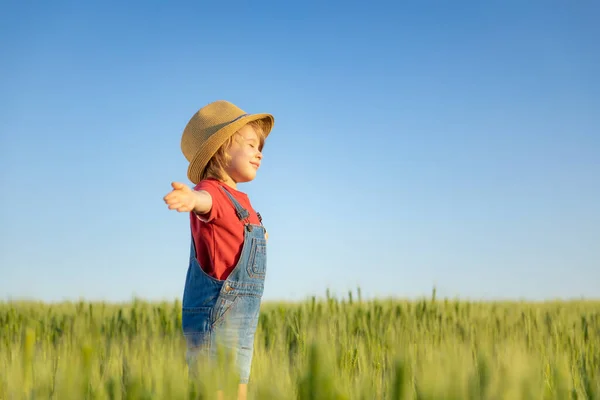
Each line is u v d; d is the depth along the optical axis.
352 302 7.21
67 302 9.11
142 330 5.43
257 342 4.66
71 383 1.98
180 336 4.99
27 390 2.18
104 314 7.32
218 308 3.32
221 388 1.76
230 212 3.46
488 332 5.62
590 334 5.29
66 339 5.12
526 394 1.75
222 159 3.77
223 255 3.41
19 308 8.25
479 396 1.61
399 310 6.72
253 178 3.83
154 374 1.88
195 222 3.59
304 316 6.02
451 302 7.21
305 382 1.48
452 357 1.63
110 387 1.96
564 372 1.98
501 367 1.87
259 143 4.08
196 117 4.03
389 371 2.76
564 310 8.10
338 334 5.07
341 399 1.47
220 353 1.82
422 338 4.97
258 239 3.56
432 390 1.52
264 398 1.90
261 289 3.56
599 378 2.73
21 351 3.04
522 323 6.30
